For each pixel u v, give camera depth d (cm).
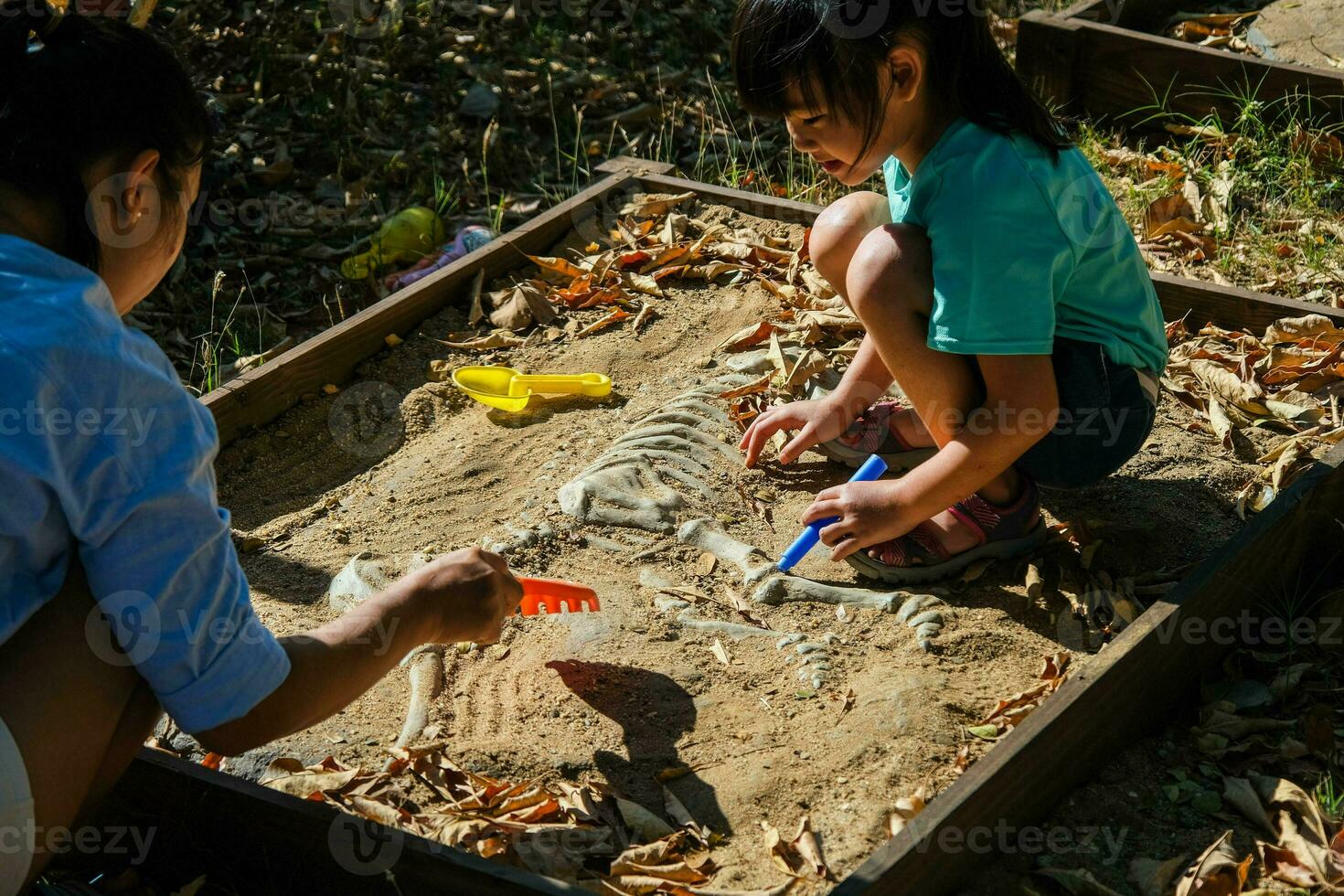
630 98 505
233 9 507
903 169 238
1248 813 198
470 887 172
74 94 144
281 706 162
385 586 248
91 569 147
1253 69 424
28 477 137
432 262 409
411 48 511
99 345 142
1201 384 297
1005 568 249
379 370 325
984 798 182
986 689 221
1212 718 218
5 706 145
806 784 202
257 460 296
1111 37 443
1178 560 249
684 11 548
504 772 208
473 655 234
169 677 152
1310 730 212
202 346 384
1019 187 214
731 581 250
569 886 167
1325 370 293
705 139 480
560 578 251
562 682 225
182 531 148
